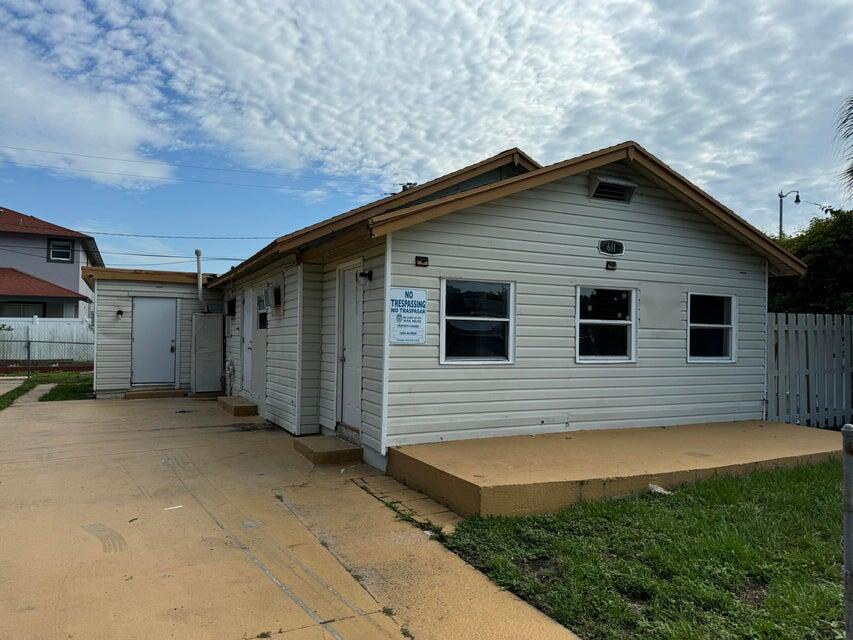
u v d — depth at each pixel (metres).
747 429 8.62
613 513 5.08
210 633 3.34
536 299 7.79
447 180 9.33
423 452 6.52
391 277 6.84
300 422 9.08
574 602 3.61
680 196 8.67
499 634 3.37
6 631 3.29
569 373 8.03
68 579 3.99
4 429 9.73
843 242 11.48
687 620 3.38
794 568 4.01
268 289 10.92
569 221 8.04
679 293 8.97
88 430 9.67
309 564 4.32
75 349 25.55
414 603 3.74
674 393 8.91
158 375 15.02
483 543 4.57
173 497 5.92
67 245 31.03
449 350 7.25
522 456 6.39
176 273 15.12
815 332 10.44
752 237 9.13
